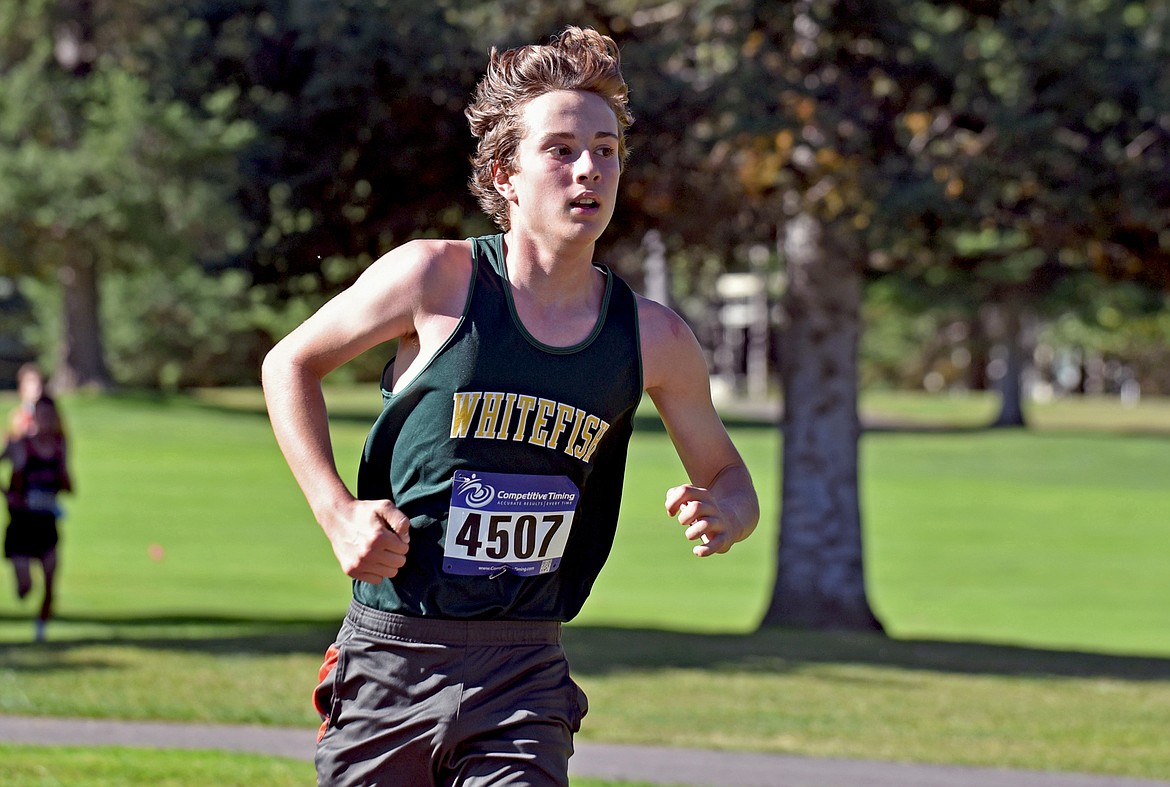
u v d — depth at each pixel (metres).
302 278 42.03
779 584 50.97
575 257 10.38
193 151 118.19
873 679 34.56
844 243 49.38
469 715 10.40
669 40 39.41
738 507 10.88
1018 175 42.38
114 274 163.25
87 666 31.83
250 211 40.69
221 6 39.53
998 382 185.88
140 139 118.75
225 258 42.38
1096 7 44.00
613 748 25.41
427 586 10.40
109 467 110.19
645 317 10.79
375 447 10.51
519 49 10.59
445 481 10.30
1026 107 41.59
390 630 10.50
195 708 27.11
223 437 130.62
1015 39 42.75
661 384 10.98
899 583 70.88
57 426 39.25
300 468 9.91
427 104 36.09
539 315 10.40
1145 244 45.62
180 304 176.38
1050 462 136.62
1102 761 25.41
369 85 35.94
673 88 37.81
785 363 51.44
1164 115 42.41
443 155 36.72
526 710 10.46
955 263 50.31
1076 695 32.81
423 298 10.27
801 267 50.34
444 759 10.50
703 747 25.72
